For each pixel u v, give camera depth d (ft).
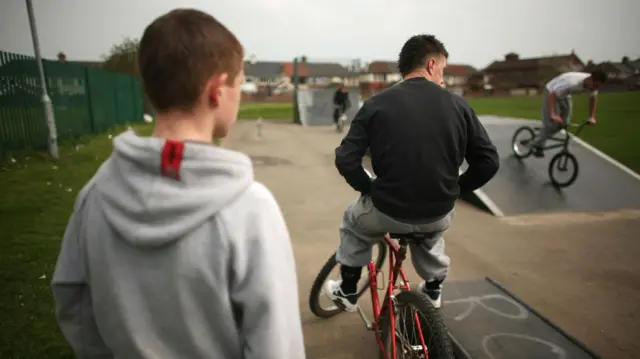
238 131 55.88
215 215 2.63
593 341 9.83
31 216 16.61
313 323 10.41
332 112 70.33
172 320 2.73
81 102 42.96
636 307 11.25
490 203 19.76
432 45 6.93
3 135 27.53
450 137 6.47
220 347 2.87
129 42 89.61
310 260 13.98
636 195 21.49
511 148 27.73
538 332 8.74
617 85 177.68
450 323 9.00
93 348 3.23
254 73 269.03
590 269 13.46
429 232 6.96
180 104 2.81
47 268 12.14
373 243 8.25
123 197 2.67
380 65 263.70
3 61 27.78
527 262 13.96
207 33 2.78
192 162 2.60
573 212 19.52
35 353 8.63
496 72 245.65
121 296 2.75
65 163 27.61
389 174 6.56
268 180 25.59
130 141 2.72
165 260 2.65
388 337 7.93
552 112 22.65
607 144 37.63
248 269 2.72
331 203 20.70
